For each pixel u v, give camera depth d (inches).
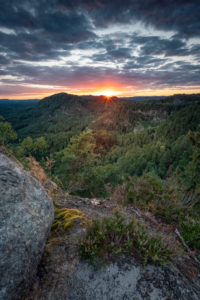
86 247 85.0
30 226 76.2
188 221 144.3
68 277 74.2
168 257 93.0
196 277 88.4
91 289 70.5
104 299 67.4
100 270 79.0
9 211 70.8
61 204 166.6
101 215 146.8
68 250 89.4
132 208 171.9
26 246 69.5
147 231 124.3
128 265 83.0
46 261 81.2
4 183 79.1
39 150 2037.4
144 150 3056.1
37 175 184.9
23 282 63.6
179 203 167.9
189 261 99.7
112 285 72.9
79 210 154.9
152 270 82.6
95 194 598.5
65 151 759.1
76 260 83.3
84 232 101.8
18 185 86.5
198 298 74.7
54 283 70.7
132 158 2578.7
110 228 100.3
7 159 97.3
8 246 61.4
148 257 88.0
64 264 80.4
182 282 80.5
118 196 190.9
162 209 160.4
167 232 133.1
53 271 76.2
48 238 100.0
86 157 703.7
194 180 464.1
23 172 102.4
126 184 204.2
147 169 1995.6
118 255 87.5
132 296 69.6
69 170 683.4
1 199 71.7
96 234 95.1
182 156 1908.2
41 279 71.9
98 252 86.0
